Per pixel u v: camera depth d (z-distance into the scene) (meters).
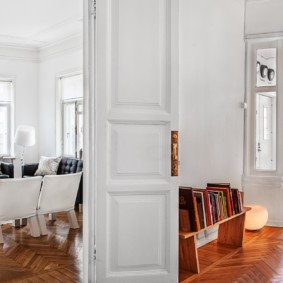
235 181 5.16
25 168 7.81
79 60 7.78
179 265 3.56
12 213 4.50
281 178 5.31
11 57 8.68
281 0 5.21
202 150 4.40
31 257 3.97
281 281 3.23
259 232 4.92
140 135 2.96
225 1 4.85
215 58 4.64
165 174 3.00
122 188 2.92
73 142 8.24
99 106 2.88
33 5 6.24
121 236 2.94
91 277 2.92
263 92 5.39
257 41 5.35
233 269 3.53
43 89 8.89
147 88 2.97
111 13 2.91
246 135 5.41
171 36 2.99
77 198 6.45
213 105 4.60
